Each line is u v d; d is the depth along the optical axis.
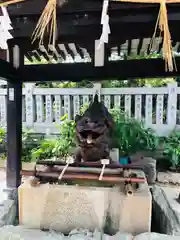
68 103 4.52
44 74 2.55
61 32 1.70
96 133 1.83
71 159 1.73
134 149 3.41
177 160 3.58
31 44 2.24
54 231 1.44
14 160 2.66
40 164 1.74
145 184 1.60
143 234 1.32
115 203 1.44
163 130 4.17
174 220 1.54
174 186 2.84
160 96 4.19
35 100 4.68
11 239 1.29
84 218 1.47
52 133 4.60
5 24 1.21
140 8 1.42
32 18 1.51
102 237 1.31
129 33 1.78
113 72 2.41
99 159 1.89
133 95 4.30
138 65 2.37
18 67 2.57
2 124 4.91
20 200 1.52
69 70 2.50
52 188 1.50
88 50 2.39
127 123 3.62
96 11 1.43
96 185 1.57
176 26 1.58
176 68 2.22
